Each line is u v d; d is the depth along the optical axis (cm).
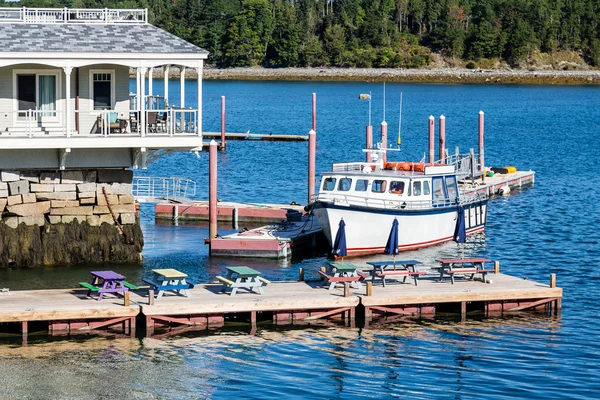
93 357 4722
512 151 14438
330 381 4531
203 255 6950
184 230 7944
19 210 6134
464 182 9269
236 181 10862
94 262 6347
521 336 5150
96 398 4278
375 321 5325
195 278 6191
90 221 6294
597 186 10650
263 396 4350
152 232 7825
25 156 6094
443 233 7462
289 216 7869
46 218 6234
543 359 4825
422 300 5334
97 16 6644
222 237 7062
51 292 5269
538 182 10975
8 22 6244
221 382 4491
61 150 6091
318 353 4862
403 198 7106
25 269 6175
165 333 5059
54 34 6144
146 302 5097
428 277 5834
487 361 4794
